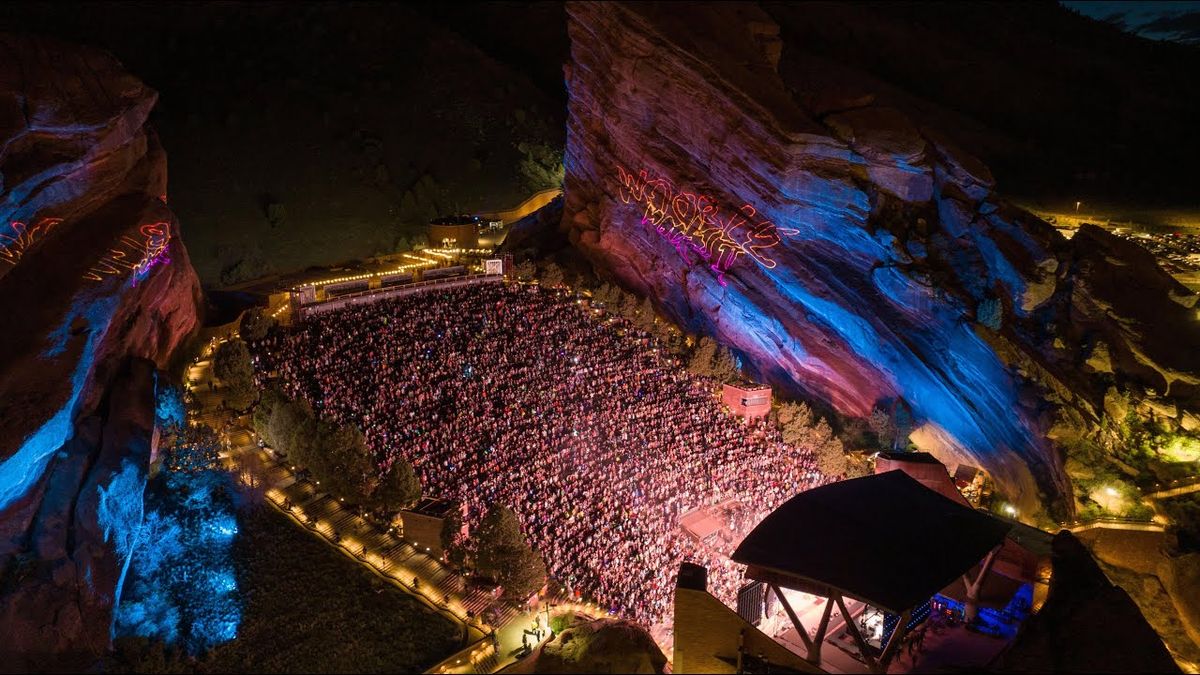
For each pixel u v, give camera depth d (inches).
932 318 2059.5
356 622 1273.4
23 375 1275.8
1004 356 1923.0
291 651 1213.7
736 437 2079.2
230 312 2228.1
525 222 3102.9
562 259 2787.9
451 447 1715.1
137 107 1685.5
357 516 1510.8
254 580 1325.0
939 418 2054.6
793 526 1138.7
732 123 2308.1
